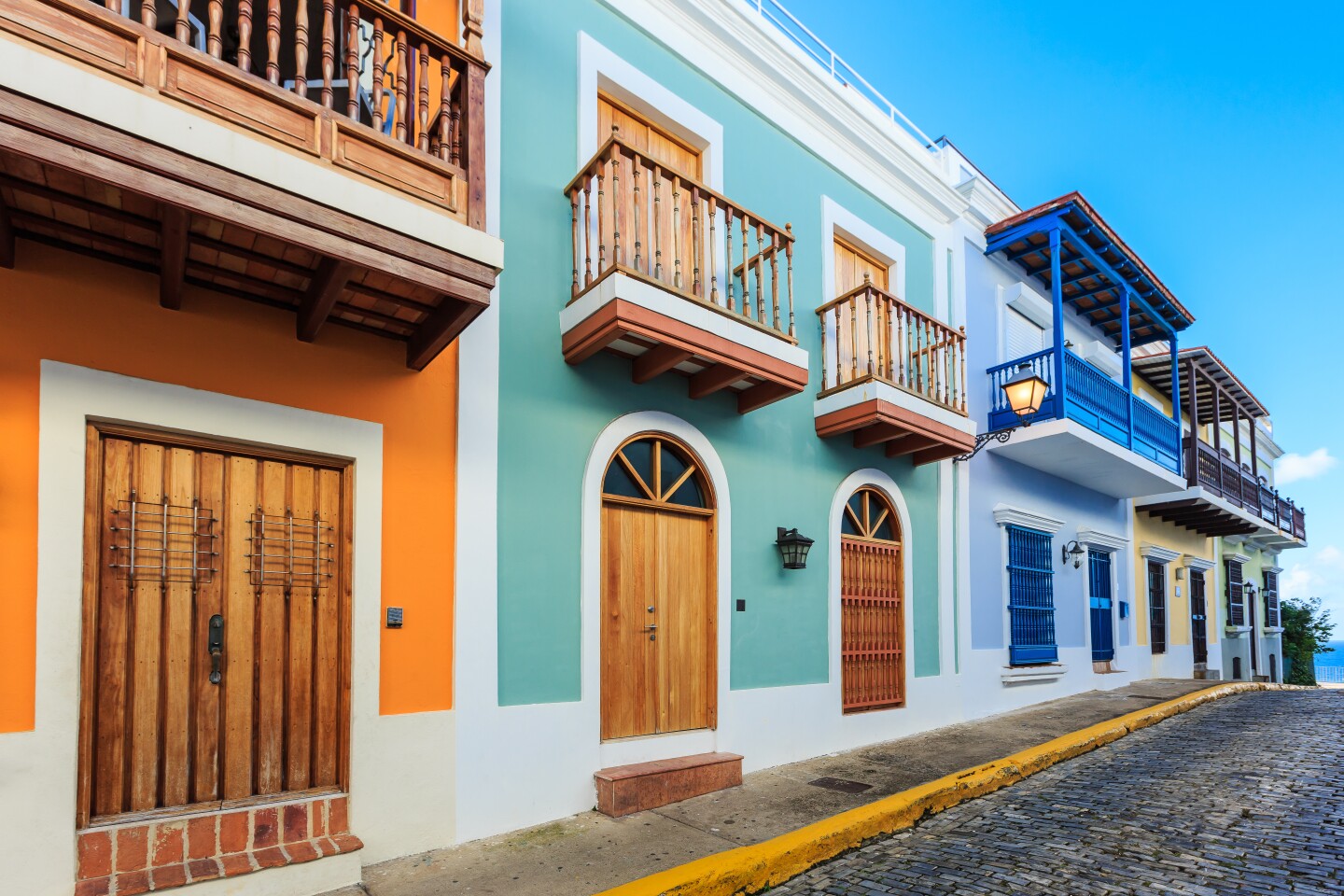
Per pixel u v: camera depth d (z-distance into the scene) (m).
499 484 5.27
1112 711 9.65
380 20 3.94
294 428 4.31
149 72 3.18
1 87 2.77
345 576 4.49
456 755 4.77
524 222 5.66
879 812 5.23
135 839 3.60
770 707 6.78
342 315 4.43
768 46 7.57
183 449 4.03
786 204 7.81
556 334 5.75
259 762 4.09
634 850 4.56
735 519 6.79
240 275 3.95
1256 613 21.12
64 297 3.66
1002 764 6.63
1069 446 10.18
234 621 4.09
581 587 5.61
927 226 9.78
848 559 7.98
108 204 3.26
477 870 4.29
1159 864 4.41
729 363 5.89
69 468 3.58
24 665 3.39
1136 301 12.52
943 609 8.98
